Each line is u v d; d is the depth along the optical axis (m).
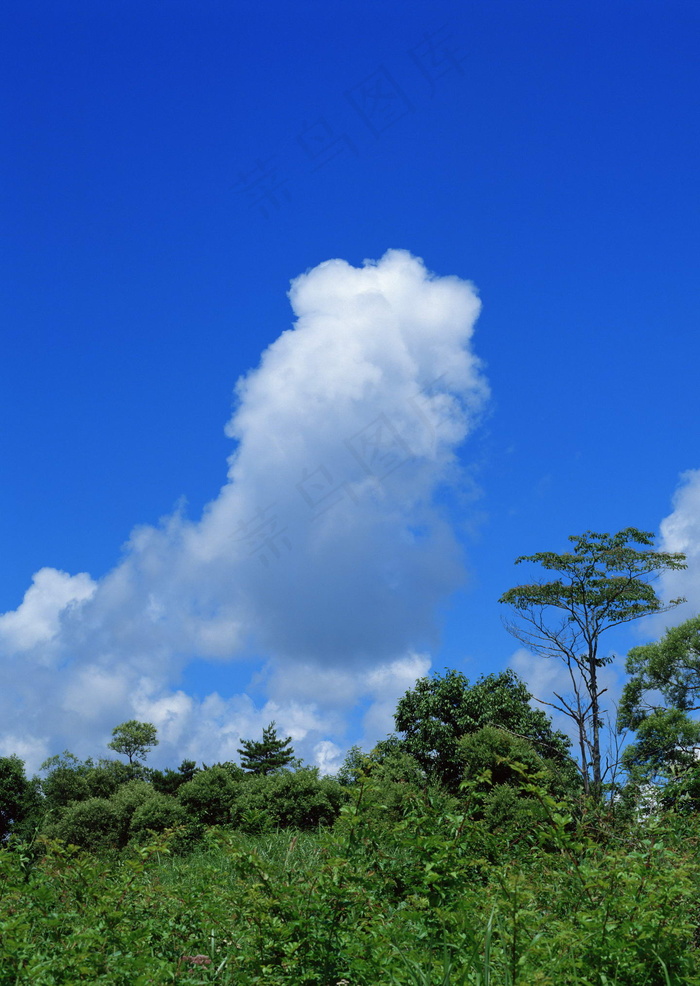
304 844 7.92
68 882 5.09
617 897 3.77
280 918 4.05
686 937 3.68
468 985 3.22
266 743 41.09
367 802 4.84
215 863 8.27
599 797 6.43
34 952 3.88
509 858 5.16
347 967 3.63
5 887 4.67
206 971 4.01
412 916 3.82
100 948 3.93
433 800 5.23
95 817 15.85
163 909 4.84
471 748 13.13
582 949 3.46
